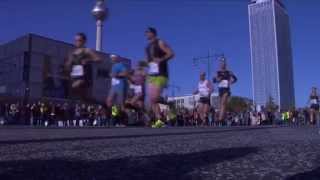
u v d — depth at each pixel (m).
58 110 30.38
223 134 16.12
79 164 7.14
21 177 5.96
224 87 10.54
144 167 6.91
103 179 5.92
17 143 10.77
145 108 5.15
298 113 43.50
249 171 6.74
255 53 104.44
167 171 6.59
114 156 8.16
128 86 4.89
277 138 13.68
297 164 7.45
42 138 12.73
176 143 11.16
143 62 5.10
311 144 10.99
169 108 7.45
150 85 5.12
